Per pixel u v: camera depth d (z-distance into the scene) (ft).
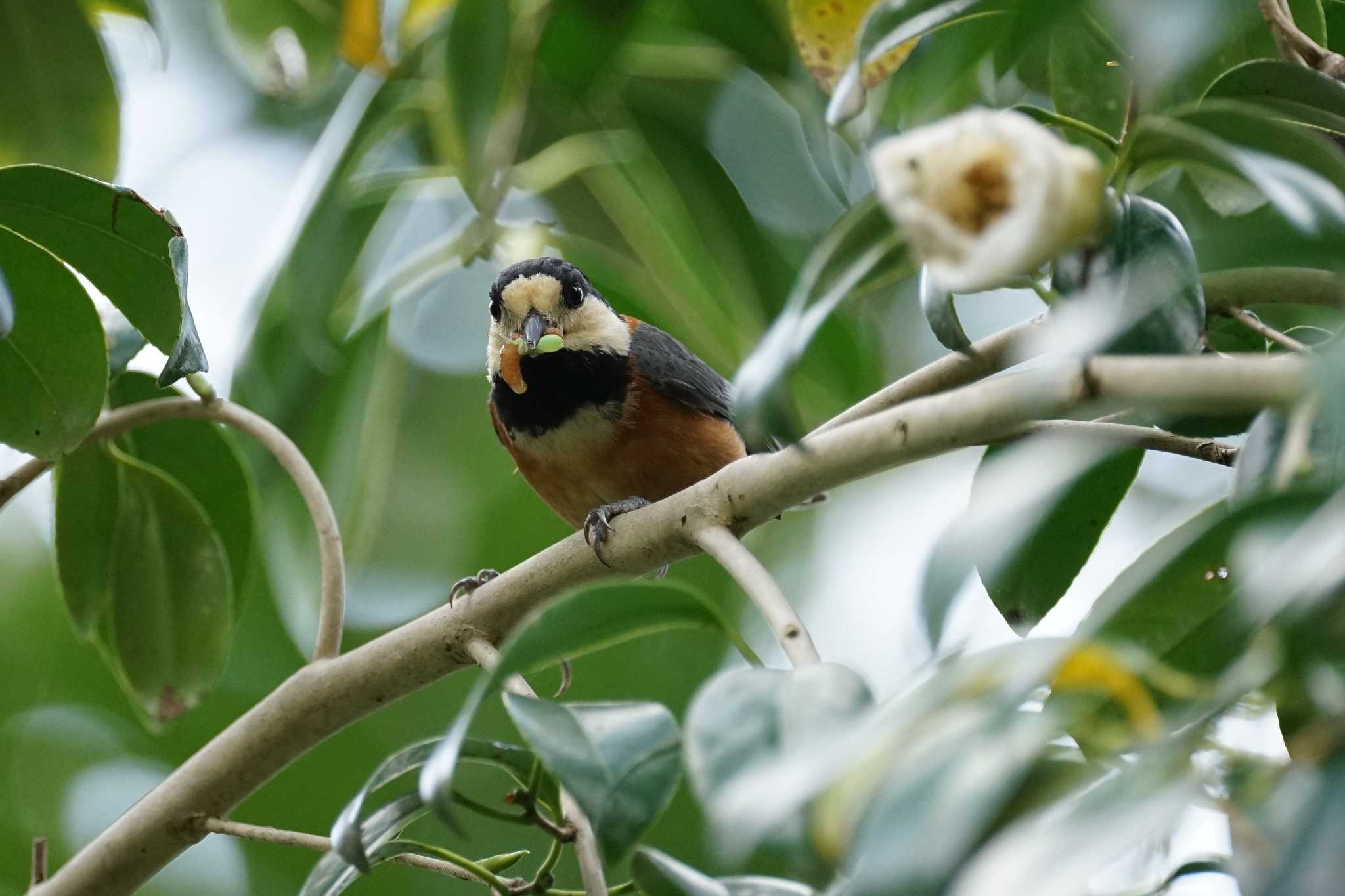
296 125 42.47
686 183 33.55
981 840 11.42
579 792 14.66
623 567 20.15
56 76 29.04
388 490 40.01
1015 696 10.91
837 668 12.63
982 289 14.07
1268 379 12.87
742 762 11.93
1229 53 20.62
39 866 22.75
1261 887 9.64
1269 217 14.94
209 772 22.27
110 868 22.31
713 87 34.22
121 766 45.42
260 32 33.86
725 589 43.37
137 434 27.35
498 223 32.71
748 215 33.35
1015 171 11.49
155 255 19.66
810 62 22.57
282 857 44.01
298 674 22.47
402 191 33.78
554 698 43.57
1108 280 14.87
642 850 15.61
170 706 27.68
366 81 31.94
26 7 28.55
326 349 31.76
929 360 43.04
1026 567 19.40
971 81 24.49
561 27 29.76
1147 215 15.16
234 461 27.66
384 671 21.80
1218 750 11.59
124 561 27.12
